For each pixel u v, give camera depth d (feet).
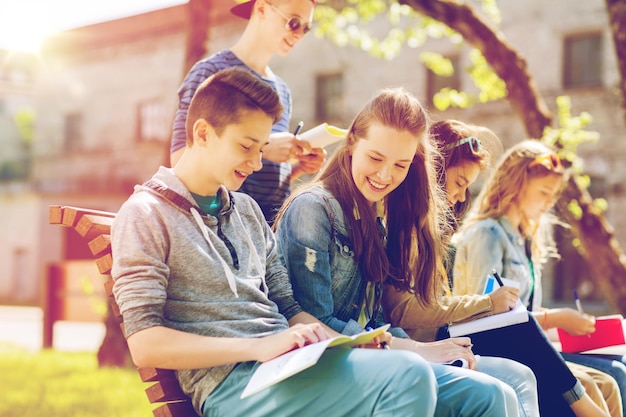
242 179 8.18
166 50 74.69
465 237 12.10
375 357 7.31
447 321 10.57
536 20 54.54
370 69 60.95
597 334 12.05
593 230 24.23
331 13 34.19
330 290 9.35
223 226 8.32
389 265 9.95
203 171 8.07
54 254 79.15
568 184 24.31
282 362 7.03
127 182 77.71
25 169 113.70
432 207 10.36
